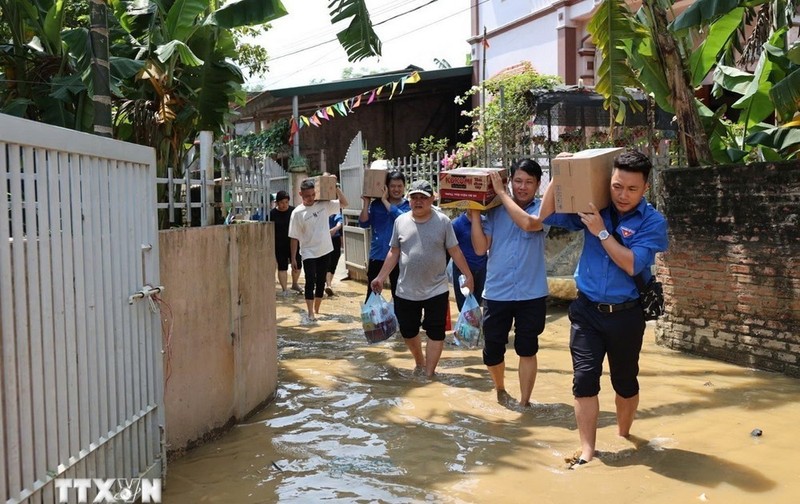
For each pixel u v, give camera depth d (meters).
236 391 5.32
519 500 3.95
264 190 6.32
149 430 4.00
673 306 7.55
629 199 4.28
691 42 9.02
